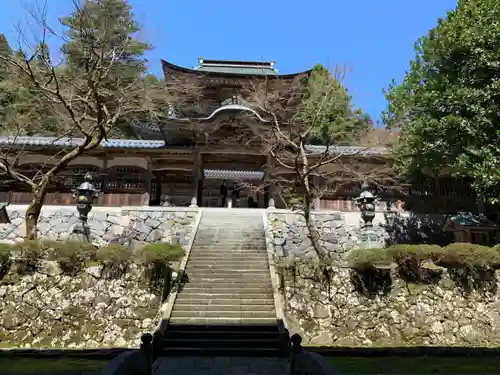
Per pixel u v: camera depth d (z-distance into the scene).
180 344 10.34
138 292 13.23
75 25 19.03
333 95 23.53
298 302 13.34
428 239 22.36
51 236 21.42
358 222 22.53
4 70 22.09
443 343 12.99
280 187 24.44
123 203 23.12
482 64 16.19
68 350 10.30
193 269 15.07
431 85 18.56
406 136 19.61
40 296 13.03
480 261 13.69
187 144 24.66
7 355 10.06
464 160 16.39
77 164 24.25
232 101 26.17
